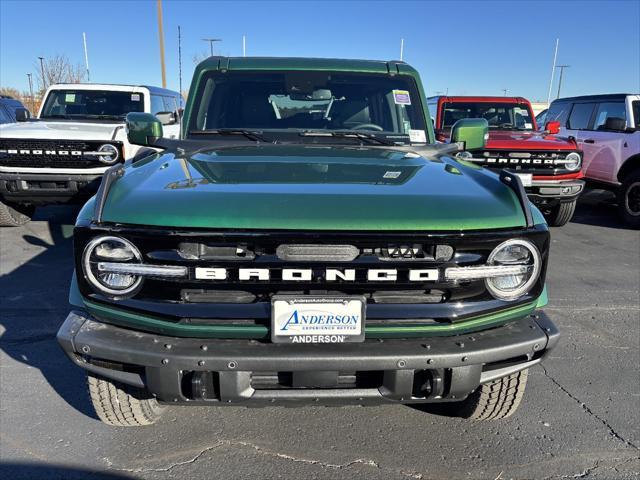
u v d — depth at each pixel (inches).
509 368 91.3
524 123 375.2
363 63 147.5
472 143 135.9
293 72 142.0
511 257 86.0
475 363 84.7
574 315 183.3
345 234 79.3
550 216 324.2
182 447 107.0
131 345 82.5
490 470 102.0
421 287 82.8
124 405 103.0
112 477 98.3
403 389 84.4
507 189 93.0
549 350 91.2
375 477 99.5
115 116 339.6
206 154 113.5
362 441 110.0
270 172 97.3
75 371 136.4
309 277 80.2
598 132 363.9
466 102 384.2
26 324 165.0
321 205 82.3
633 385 134.7
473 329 86.3
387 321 84.0
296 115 141.3
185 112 140.9
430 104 414.0
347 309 80.7
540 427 115.6
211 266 80.2
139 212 82.0
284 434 111.8
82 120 328.5
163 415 117.3
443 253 82.2
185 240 79.7
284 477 99.0
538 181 293.0
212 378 84.2
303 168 101.0
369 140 132.9
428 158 118.0
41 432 110.9
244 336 82.6
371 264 80.5
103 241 82.2
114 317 84.7
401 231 80.8
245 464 102.3
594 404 125.4
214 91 141.4
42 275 213.3
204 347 81.4
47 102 343.6
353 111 142.3
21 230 290.2
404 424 116.2
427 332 84.4
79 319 88.4
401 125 143.1
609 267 245.1
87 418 116.2
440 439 111.1
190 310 81.5
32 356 144.1
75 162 267.0
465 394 88.0
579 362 147.2
